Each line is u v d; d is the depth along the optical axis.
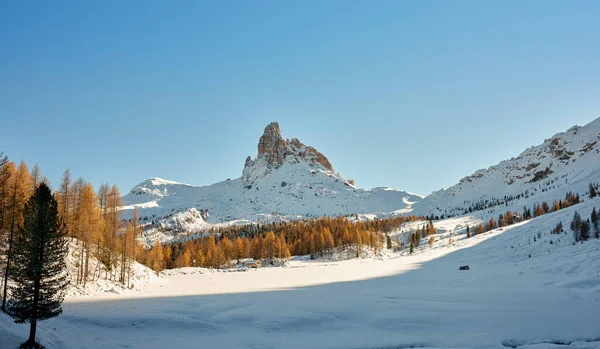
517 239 106.38
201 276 93.06
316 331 30.33
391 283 65.44
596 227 85.12
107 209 65.25
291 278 81.62
